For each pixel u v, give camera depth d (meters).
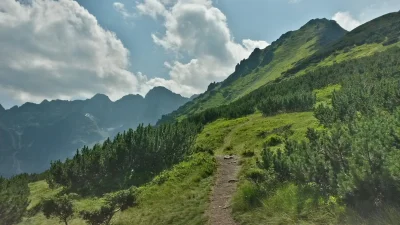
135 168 42.34
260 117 79.38
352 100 37.44
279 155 18.36
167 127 53.72
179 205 19.84
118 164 40.12
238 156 37.88
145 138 43.53
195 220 15.98
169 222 16.95
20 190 38.47
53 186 45.78
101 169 39.62
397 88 30.27
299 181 14.42
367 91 40.00
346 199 10.20
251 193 16.19
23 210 29.56
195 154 46.31
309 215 10.92
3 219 26.58
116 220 20.59
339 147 12.56
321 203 11.41
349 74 92.62
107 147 45.16
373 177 9.35
